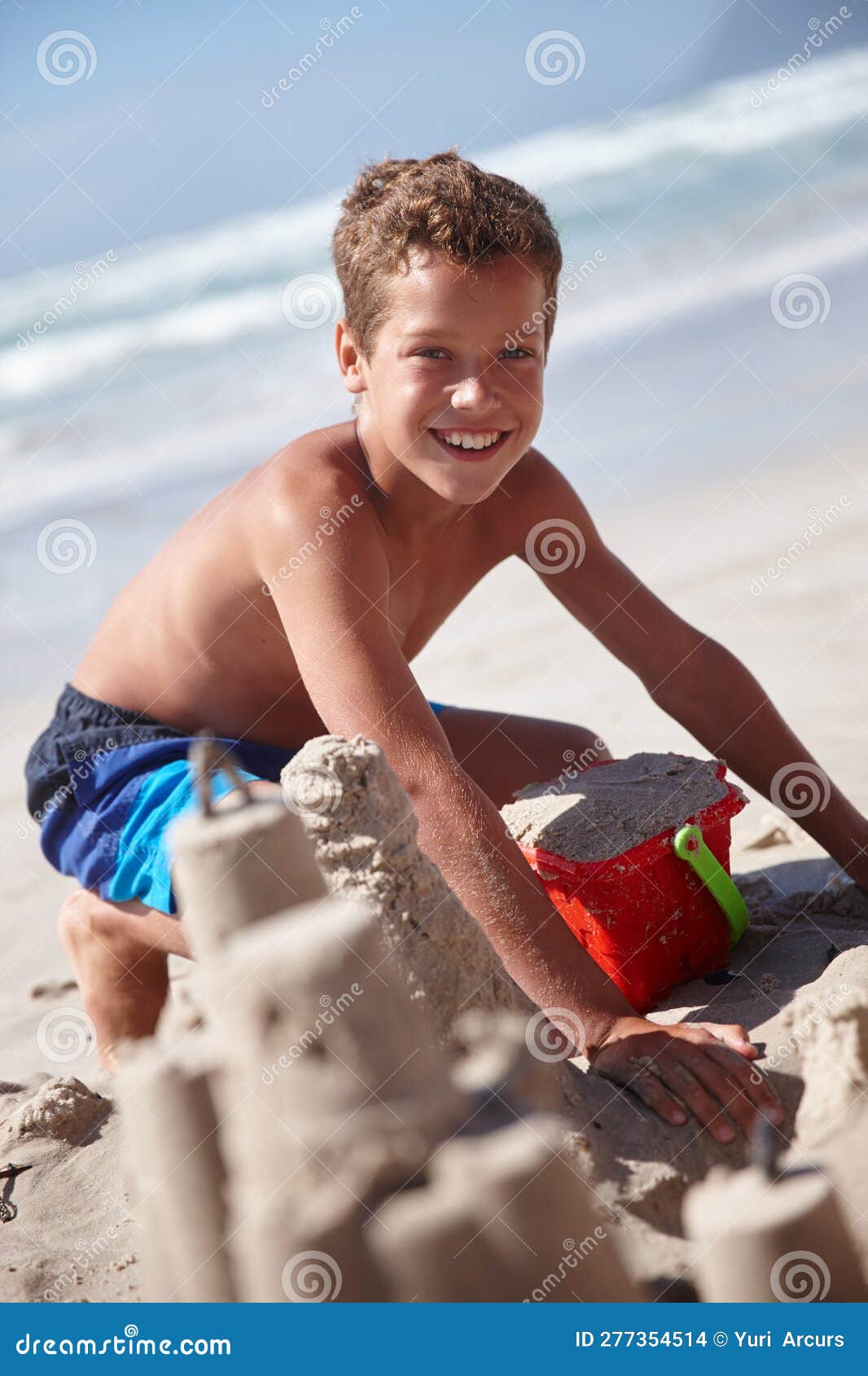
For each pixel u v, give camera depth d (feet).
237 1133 4.32
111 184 69.05
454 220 7.12
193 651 8.43
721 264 40.65
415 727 6.98
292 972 4.13
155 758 8.20
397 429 7.48
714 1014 6.87
